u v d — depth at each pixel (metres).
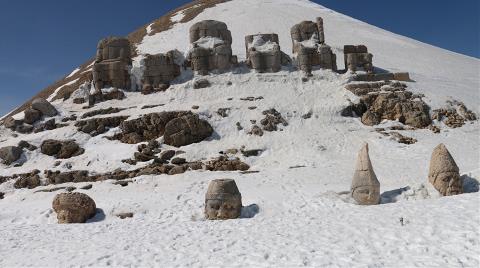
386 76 31.48
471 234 9.23
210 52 30.95
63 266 9.69
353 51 32.09
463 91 31.89
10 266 9.92
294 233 11.23
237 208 14.76
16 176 21.80
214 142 24.39
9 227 14.70
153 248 10.81
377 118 26.66
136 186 19.55
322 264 8.69
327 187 17.33
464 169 18.92
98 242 11.79
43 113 27.41
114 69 30.03
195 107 26.58
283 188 17.67
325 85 29.80
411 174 18.88
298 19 59.47
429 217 10.91
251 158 22.83
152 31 58.41
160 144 23.89
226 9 63.91
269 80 30.23
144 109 27.19
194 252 10.25
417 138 24.66
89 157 23.00
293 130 25.44
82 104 29.70
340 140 24.52
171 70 30.47
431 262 8.22
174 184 19.42
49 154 23.75
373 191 14.44
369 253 9.09
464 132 25.52
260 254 9.64
